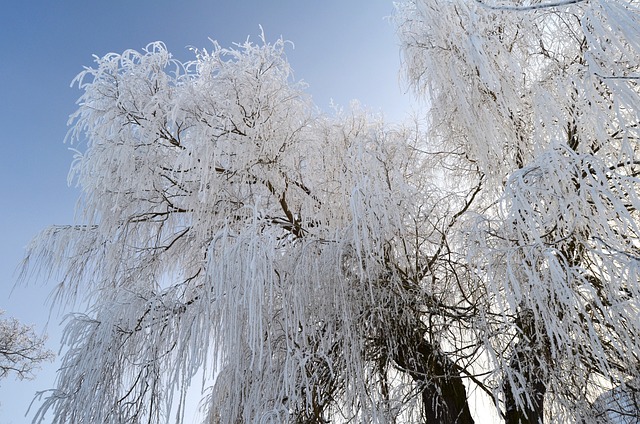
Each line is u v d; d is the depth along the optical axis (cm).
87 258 456
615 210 282
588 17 292
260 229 360
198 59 463
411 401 383
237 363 335
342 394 378
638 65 317
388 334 376
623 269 263
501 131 376
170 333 371
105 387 356
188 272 488
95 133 429
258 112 432
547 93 338
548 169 279
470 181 477
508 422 356
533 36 381
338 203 429
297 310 358
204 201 396
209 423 428
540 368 330
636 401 352
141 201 451
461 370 373
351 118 475
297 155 452
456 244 405
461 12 381
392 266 371
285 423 329
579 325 276
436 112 436
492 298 319
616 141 343
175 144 446
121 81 438
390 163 386
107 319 373
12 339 985
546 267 285
